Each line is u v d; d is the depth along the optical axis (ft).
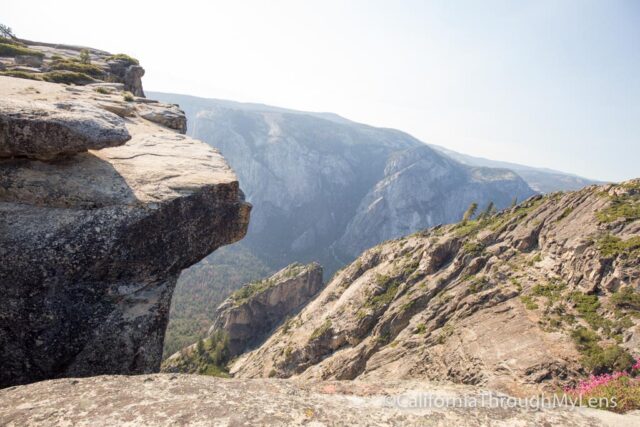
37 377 34.78
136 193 43.68
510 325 134.72
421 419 21.63
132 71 208.95
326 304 346.74
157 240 43.11
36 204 38.75
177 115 103.30
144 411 20.18
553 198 212.02
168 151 61.62
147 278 42.68
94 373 37.37
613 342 103.55
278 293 506.48
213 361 420.77
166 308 43.65
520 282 164.86
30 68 140.36
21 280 34.76
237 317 487.20
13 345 34.06
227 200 52.16
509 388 102.63
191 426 19.13
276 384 25.02
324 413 21.57
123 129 47.91
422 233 337.72
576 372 98.07
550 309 132.77
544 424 21.66
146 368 40.73
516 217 222.48
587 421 22.21
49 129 40.09
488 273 189.67
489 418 22.03
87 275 38.06
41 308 35.22
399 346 185.68
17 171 40.22
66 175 42.65
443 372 137.59
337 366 230.68
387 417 21.76
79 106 48.42
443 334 162.71
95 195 41.29
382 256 334.85
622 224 141.79
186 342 571.28
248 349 463.83
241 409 21.03
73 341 36.52
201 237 48.80
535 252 179.01
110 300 39.42
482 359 123.13
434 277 233.96
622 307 114.11
